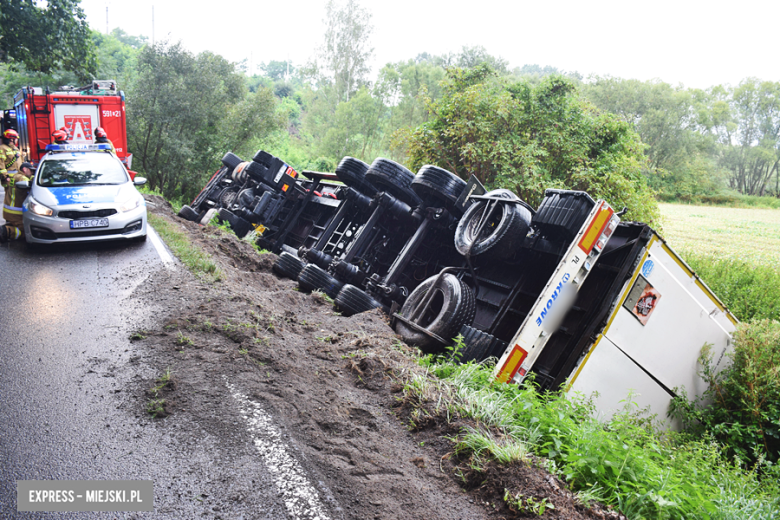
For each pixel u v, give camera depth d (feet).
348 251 27.71
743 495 12.81
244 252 31.37
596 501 9.92
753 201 216.13
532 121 42.60
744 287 33.32
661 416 20.62
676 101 217.56
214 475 9.34
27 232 26.55
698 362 21.20
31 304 18.67
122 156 52.03
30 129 48.16
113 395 12.01
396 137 48.78
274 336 16.14
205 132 74.13
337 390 13.33
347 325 19.45
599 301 19.06
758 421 19.10
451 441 11.30
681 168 219.61
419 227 26.08
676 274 19.75
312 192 38.81
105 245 28.43
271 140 85.40
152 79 68.23
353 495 9.21
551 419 12.58
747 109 269.03
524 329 17.15
